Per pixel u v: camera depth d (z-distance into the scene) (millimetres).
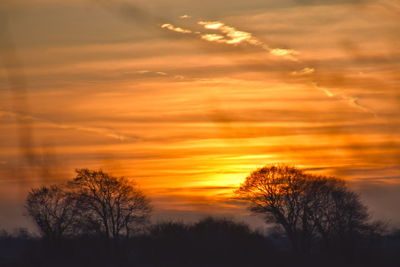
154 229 93062
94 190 87062
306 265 88875
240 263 81938
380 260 84688
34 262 77125
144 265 89375
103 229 91500
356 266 85750
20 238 69125
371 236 89250
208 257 85188
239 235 85562
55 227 73750
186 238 87250
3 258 79000
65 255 79688
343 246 89500
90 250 88625
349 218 92500
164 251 88750
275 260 87500
